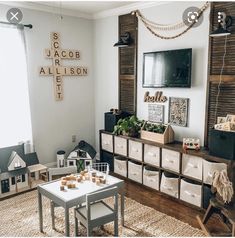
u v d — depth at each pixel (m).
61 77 4.28
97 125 4.84
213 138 2.83
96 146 4.92
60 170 2.92
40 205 2.58
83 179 2.67
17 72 3.72
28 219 2.83
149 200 3.26
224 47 2.97
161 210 3.02
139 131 3.78
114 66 4.34
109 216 2.35
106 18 4.34
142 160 3.60
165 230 2.61
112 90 4.45
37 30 3.91
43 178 3.76
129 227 2.67
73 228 2.66
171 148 3.20
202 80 3.23
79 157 4.11
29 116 3.90
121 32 4.13
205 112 3.23
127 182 3.81
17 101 3.77
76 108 4.57
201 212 2.96
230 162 2.55
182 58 3.28
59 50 4.20
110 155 4.16
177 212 2.97
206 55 3.15
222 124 2.85
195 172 3.01
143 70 3.79
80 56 4.50
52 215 2.65
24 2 3.69
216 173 2.47
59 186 2.54
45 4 3.85
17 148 3.56
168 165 3.28
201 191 2.95
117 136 3.92
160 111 3.74
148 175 3.51
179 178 3.18
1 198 3.26
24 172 3.44
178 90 3.50
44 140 4.21
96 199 2.24
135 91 4.04
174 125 3.60
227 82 2.98
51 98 4.21
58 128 4.37
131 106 4.16
